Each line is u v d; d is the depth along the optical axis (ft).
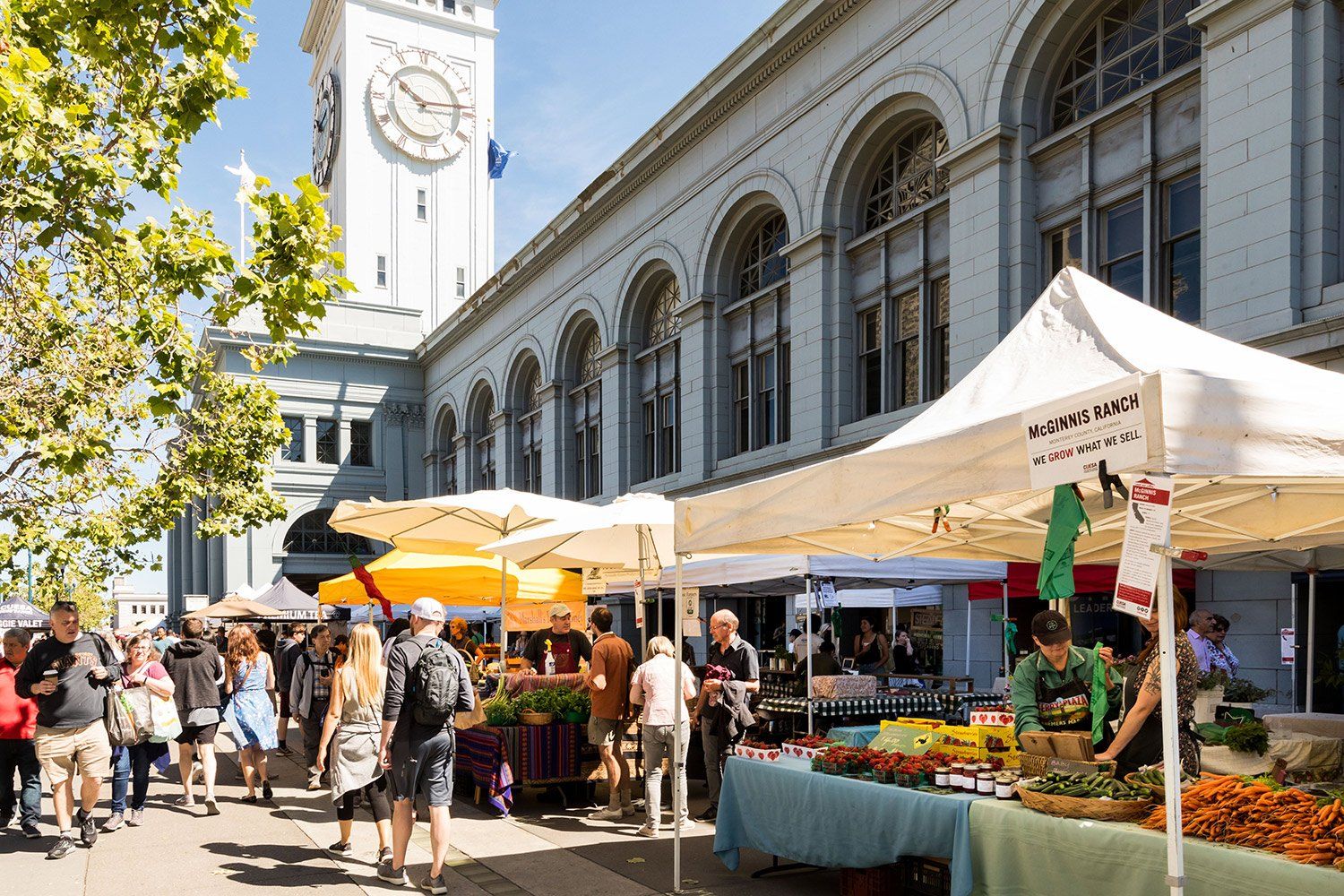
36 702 26.53
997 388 17.42
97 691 27.14
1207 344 17.25
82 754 26.71
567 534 30.99
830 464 18.67
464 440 138.21
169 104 28.45
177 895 22.12
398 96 186.29
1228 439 12.86
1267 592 39.50
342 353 156.04
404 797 22.31
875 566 35.53
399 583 46.85
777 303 72.08
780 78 69.77
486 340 130.93
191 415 55.57
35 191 24.25
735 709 30.48
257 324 151.33
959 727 22.48
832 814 20.63
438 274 187.73
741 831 23.73
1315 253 37.52
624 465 90.99
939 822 17.95
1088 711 19.03
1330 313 36.55
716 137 77.30
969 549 26.71
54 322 35.60
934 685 48.08
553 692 33.60
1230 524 23.17
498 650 60.75
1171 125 44.68
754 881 23.16
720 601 79.46
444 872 24.11
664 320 89.20
